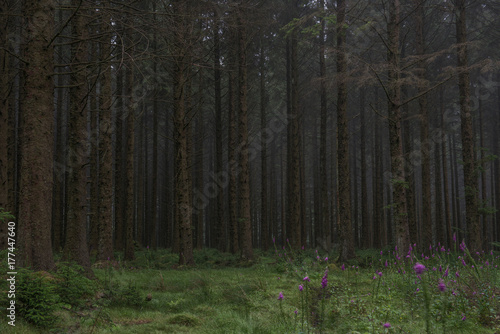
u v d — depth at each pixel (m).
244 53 17.25
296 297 7.42
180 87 14.34
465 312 5.62
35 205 6.68
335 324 5.27
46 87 7.04
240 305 6.82
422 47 18.02
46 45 7.09
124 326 5.28
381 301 6.61
